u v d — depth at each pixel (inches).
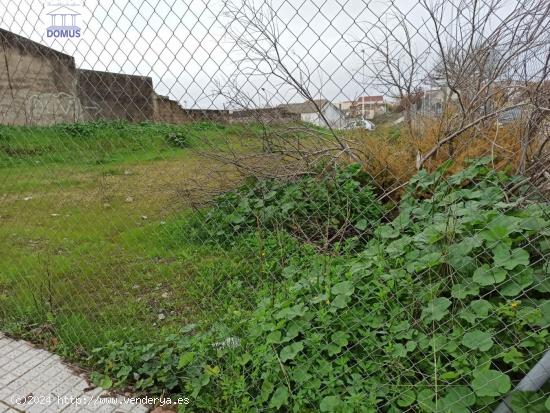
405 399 54.0
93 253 130.0
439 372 53.4
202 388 67.0
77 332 86.7
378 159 92.0
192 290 101.0
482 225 58.8
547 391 48.6
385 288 59.8
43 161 138.4
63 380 73.9
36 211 168.2
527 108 70.7
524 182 62.3
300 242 88.8
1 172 182.5
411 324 58.0
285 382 60.9
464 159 80.5
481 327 53.4
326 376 59.7
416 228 69.1
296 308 62.8
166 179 153.4
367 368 57.9
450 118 86.6
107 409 66.4
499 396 48.9
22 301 100.3
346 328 60.7
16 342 86.4
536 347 50.0
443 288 57.7
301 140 109.8
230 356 67.2
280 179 109.4
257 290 84.4
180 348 73.1
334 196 89.5
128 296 103.0
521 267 54.0
